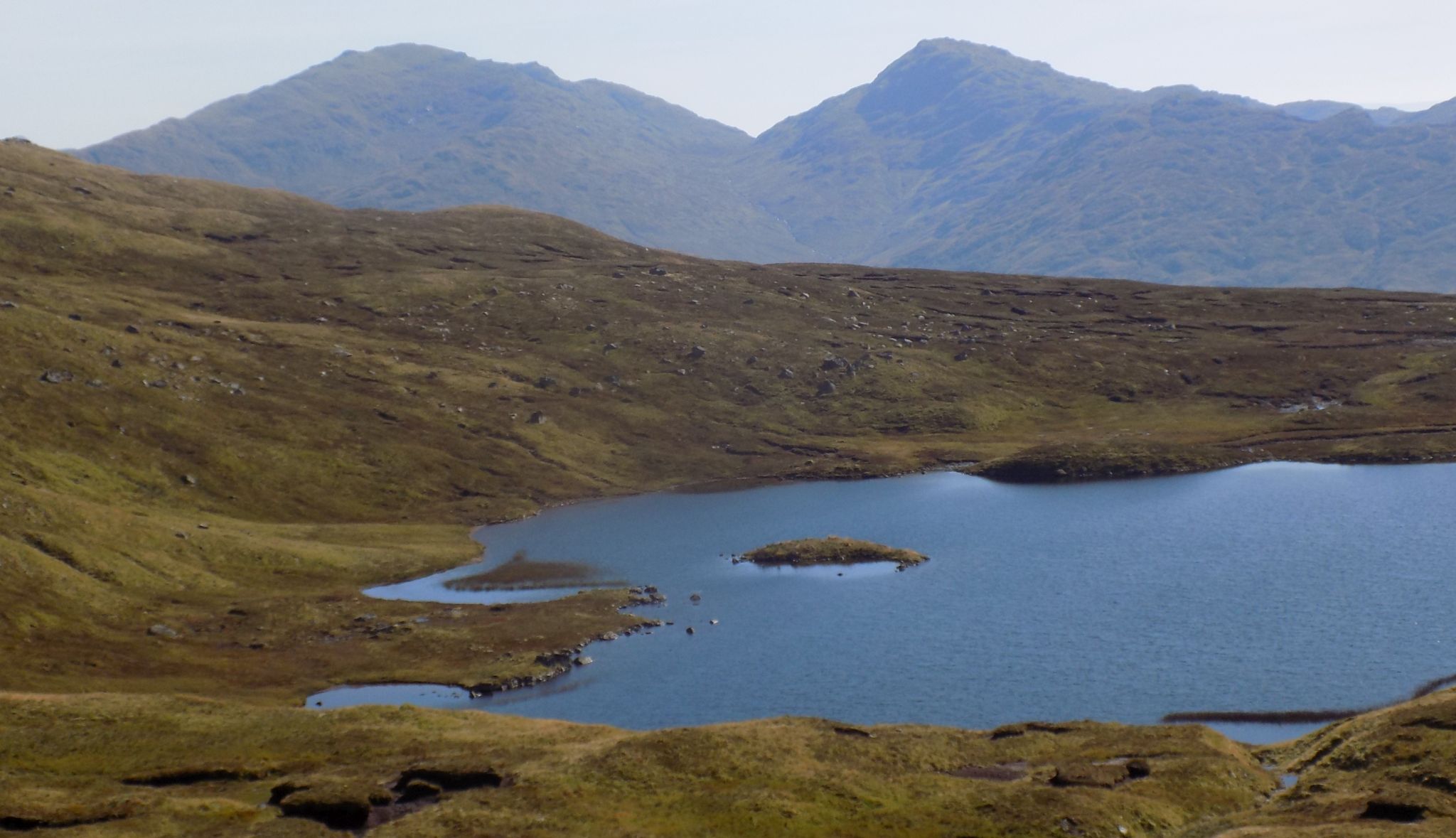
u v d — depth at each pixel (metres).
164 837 61.47
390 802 66.31
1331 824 57.41
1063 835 58.44
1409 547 147.00
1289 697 94.81
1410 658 103.25
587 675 108.50
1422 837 53.28
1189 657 106.56
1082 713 93.62
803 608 130.62
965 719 93.44
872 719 94.50
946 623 121.88
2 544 119.50
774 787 65.81
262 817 64.56
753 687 103.88
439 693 103.69
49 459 161.62
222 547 144.62
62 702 83.75
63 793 67.38
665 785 66.44
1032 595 132.00
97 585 122.44
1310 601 123.81
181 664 107.62
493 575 151.88
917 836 59.53
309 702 100.75
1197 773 67.19
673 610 132.38
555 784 66.75
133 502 160.88
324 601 131.38
